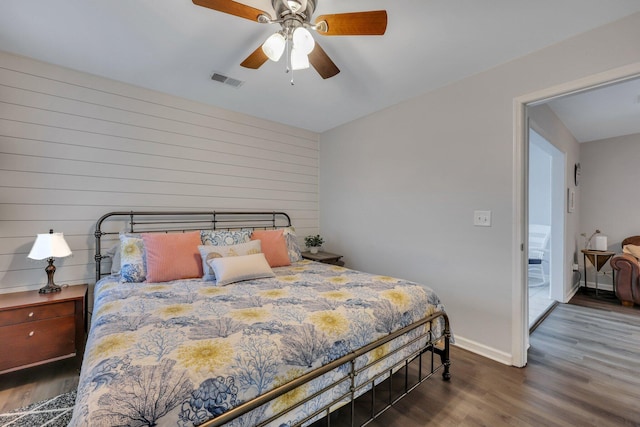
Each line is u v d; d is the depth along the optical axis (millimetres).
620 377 2008
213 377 952
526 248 2215
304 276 2271
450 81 2504
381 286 1916
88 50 2078
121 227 2568
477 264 2365
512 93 2152
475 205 2371
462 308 2463
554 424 1551
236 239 2658
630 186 4273
